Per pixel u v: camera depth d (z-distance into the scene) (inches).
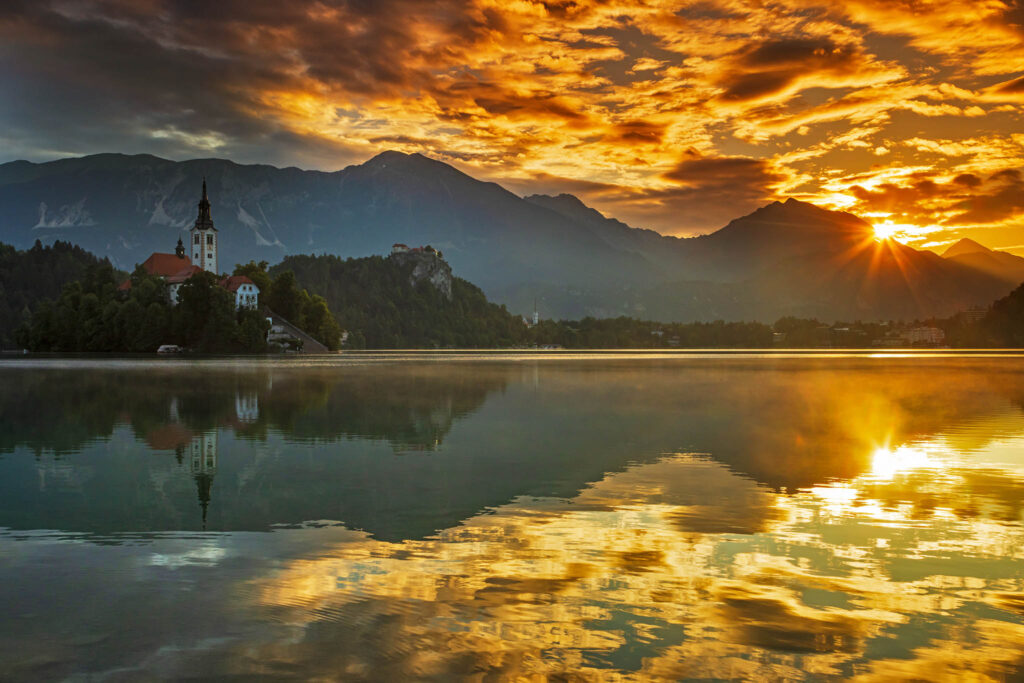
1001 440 1540.4
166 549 738.8
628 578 649.0
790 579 649.0
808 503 950.4
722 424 1827.0
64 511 910.4
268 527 828.6
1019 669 479.2
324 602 587.8
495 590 615.2
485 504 945.5
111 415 2037.4
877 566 686.5
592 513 895.1
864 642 518.9
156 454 1364.4
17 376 3905.0
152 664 480.4
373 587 623.2
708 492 1018.7
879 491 1027.9
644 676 466.6
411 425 1808.6
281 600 590.6
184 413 2092.8
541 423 1846.7
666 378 3919.8
